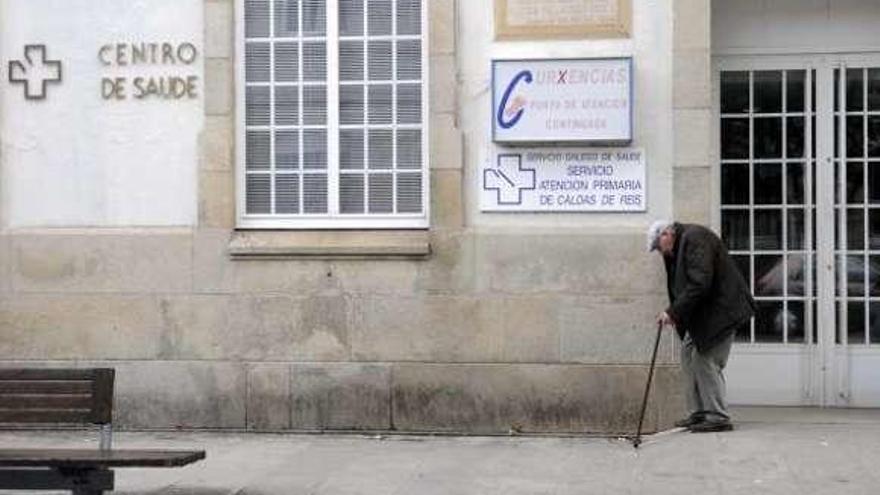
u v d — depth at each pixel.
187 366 9.25
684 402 8.74
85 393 7.07
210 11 9.21
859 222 9.52
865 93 9.54
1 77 9.45
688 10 8.71
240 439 8.98
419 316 9.02
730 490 7.08
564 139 8.80
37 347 9.39
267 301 9.16
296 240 9.15
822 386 9.55
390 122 9.28
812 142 9.58
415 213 9.25
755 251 9.62
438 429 9.02
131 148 9.34
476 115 8.99
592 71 8.77
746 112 9.65
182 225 9.28
